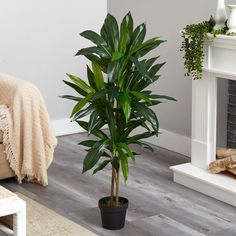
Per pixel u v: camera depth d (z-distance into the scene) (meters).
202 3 4.45
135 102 3.28
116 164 3.34
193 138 4.18
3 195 2.93
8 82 4.12
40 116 4.07
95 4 5.36
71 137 5.26
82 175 4.33
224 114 4.38
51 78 5.26
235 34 3.72
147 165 4.54
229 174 4.00
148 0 4.94
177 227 3.48
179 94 4.77
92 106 3.28
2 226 3.13
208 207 3.77
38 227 3.46
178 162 4.61
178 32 4.69
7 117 4.01
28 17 5.07
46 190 4.05
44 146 4.11
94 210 3.72
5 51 5.03
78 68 5.37
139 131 5.18
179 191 4.02
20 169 4.10
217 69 3.89
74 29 5.29
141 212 3.69
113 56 3.13
